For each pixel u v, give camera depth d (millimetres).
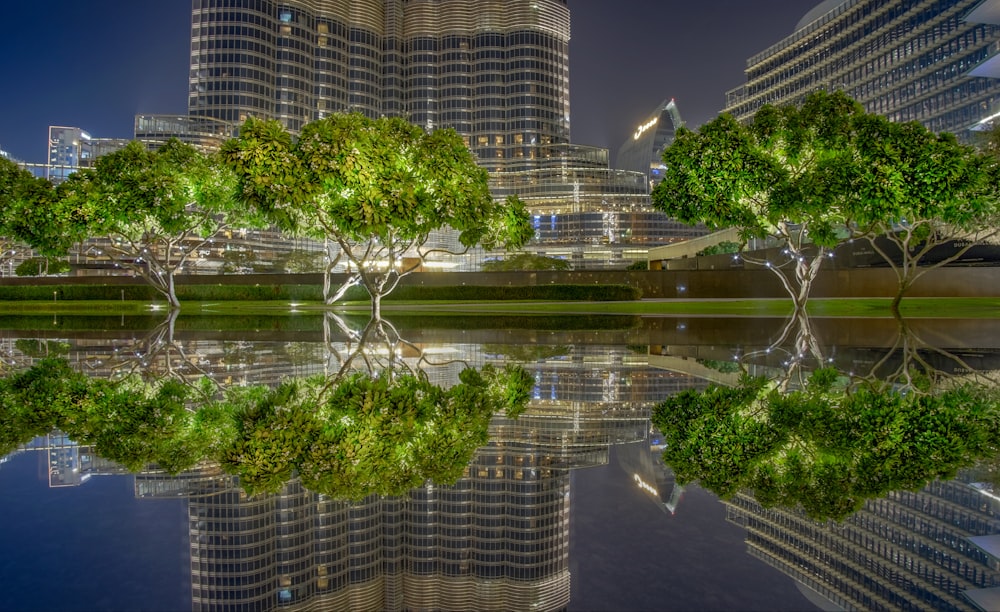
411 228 25078
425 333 22562
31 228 30828
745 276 49219
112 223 31109
